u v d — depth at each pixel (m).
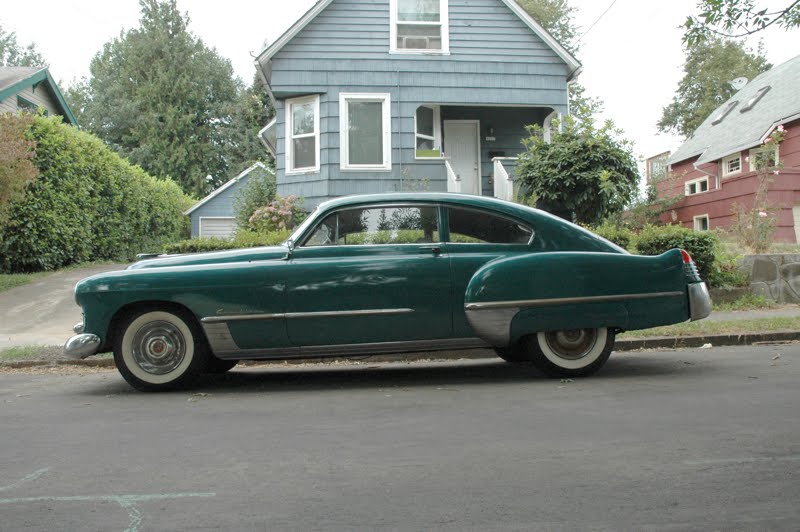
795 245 16.39
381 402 5.81
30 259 17.73
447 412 5.32
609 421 4.86
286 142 18.64
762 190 16.73
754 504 3.22
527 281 6.56
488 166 20.11
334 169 18.05
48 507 3.37
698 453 4.03
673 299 6.74
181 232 33.44
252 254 6.75
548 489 3.49
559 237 6.81
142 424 5.17
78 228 19.11
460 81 18.42
